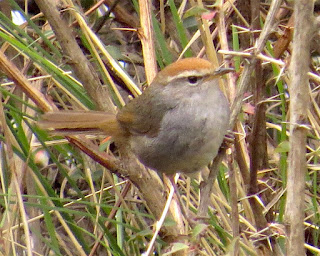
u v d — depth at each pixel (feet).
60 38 27.40
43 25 37.14
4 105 29.94
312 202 31.55
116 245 29.58
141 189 27.58
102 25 36.94
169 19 36.88
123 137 30.40
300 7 19.27
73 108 33.65
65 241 35.73
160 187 31.71
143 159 30.66
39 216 31.53
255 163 26.68
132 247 31.09
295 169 19.60
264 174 29.91
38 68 33.86
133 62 37.50
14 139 30.96
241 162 27.48
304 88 19.38
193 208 30.99
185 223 28.48
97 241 30.60
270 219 29.66
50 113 26.53
